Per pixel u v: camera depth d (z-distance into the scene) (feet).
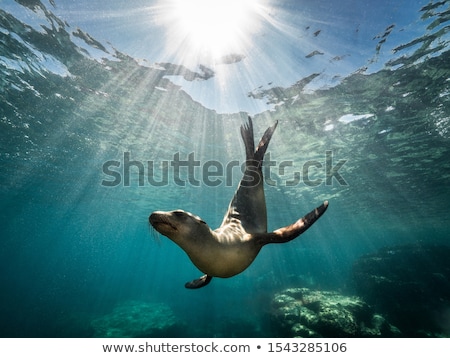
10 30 28.53
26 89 37.14
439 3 24.90
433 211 96.89
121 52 32.07
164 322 64.13
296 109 40.47
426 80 33.71
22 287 123.85
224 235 9.77
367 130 44.96
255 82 36.22
